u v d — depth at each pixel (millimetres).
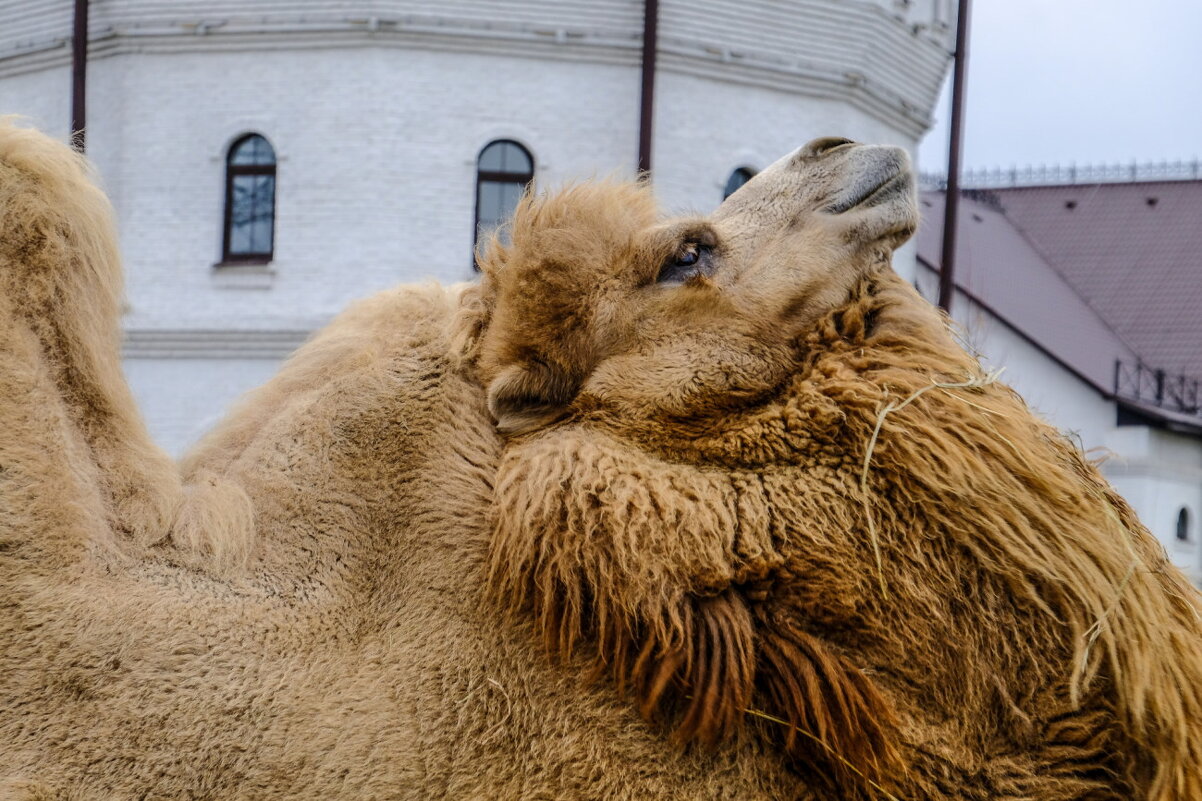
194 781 2863
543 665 3080
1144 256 49125
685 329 3494
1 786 2795
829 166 3713
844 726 2980
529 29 23375
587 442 3346
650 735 3020
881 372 3361
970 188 53500
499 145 23719
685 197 23859
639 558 3094
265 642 3010
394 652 3082
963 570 3090
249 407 3516
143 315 23938
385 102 23281
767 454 3295
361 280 23328
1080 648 2973
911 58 25828
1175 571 3311
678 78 23859
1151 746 2955
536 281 3525
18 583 2898
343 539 3240
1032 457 3188
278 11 23391
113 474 3094
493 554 3186
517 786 2979
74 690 2869
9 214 3105
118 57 24219
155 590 2990
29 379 3004
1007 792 2953
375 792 2914
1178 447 40219
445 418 3465
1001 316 38375
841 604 3076
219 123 23859
